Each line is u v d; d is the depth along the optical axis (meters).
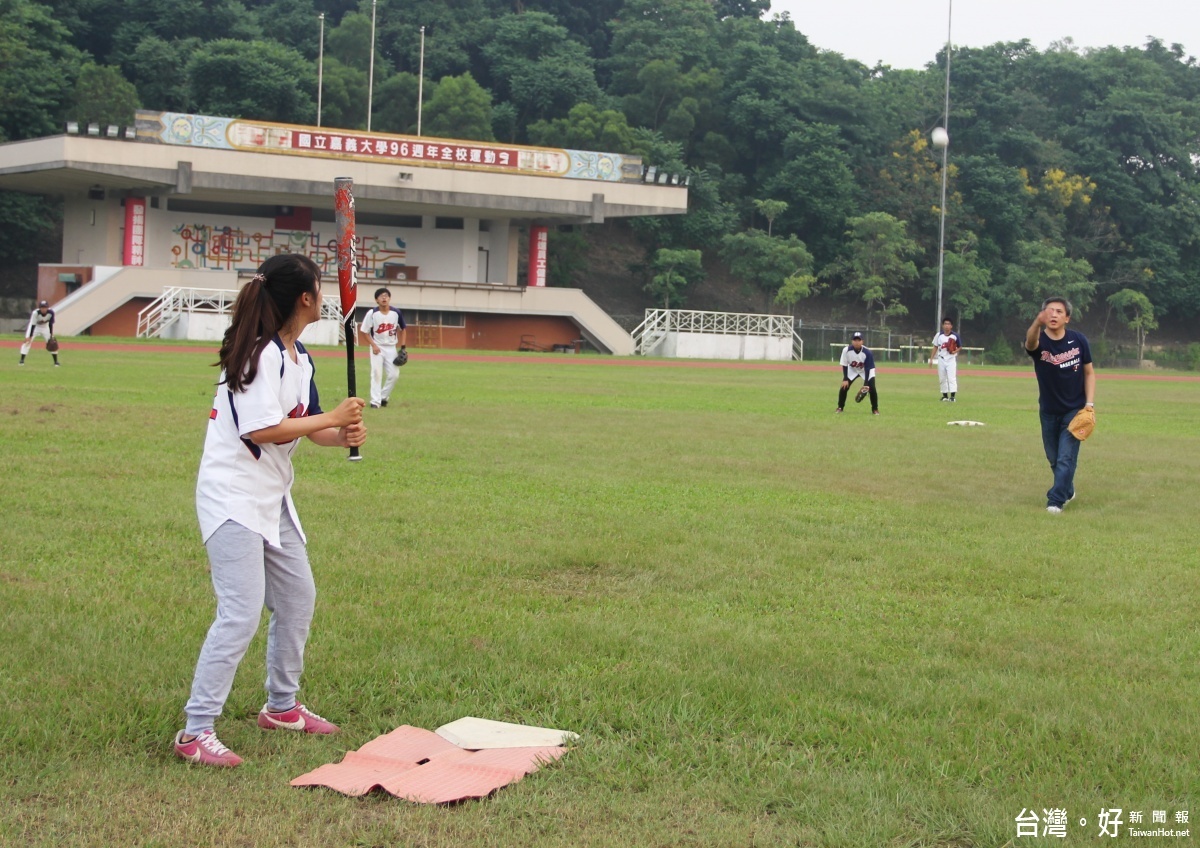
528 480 12.31
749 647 6.39
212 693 4.75
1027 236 82.94
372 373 20.00
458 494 11.23
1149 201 88.31
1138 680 6.08
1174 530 10.62
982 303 75.25
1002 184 81.12
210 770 4.69
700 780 4.63
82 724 5.04
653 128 81.12
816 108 82.62
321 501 10.53
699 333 62.03
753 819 4.32
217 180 52.06
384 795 4.48
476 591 7.58
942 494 12.42
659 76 79.44
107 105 63.50
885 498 12.01
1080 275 77.94
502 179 56.47
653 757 4.86
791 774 4.70
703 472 13.46
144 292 51.81
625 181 58.34
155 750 4.88
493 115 75.62
